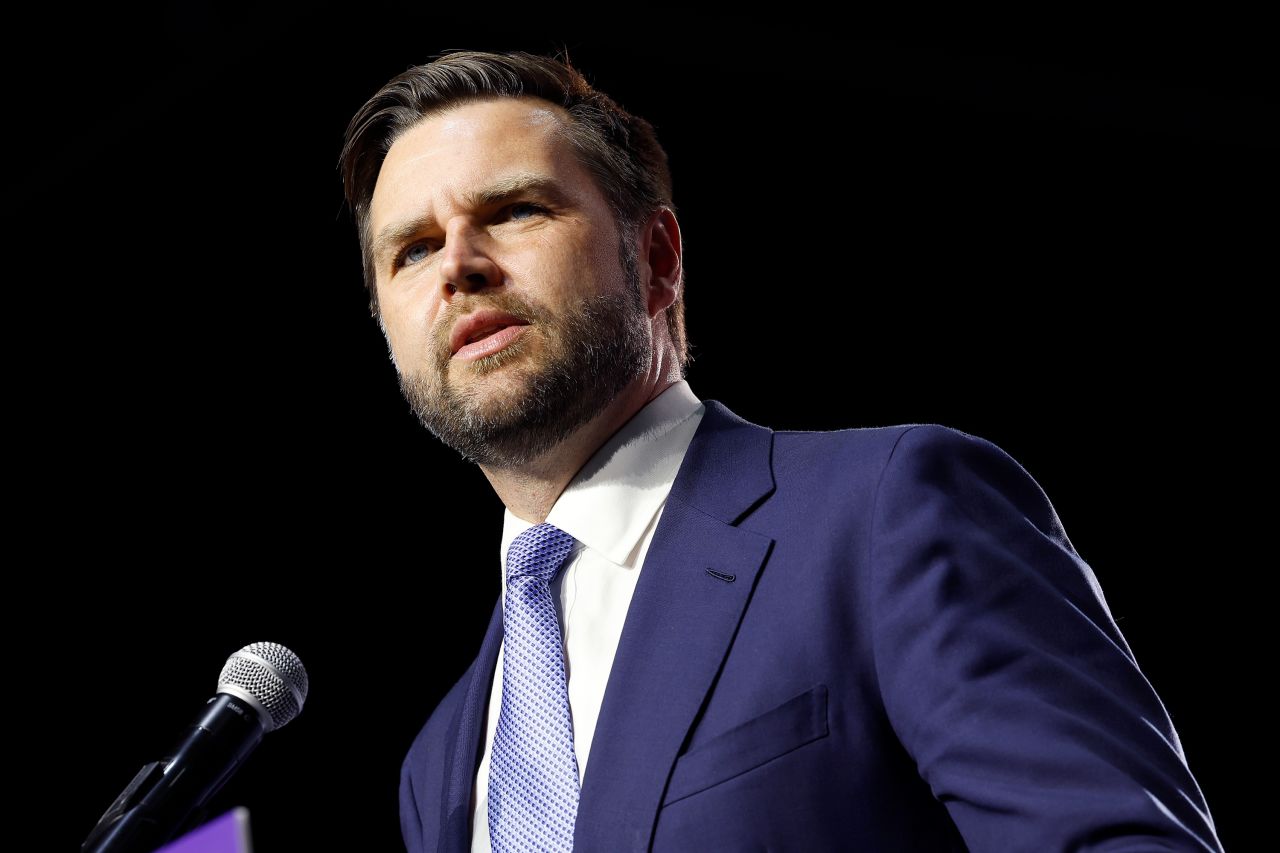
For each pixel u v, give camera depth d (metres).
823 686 4.28
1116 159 13.88
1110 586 15.49
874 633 4.27
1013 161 14.16
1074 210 14.37
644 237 5.78
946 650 4.07
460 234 5.24
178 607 16.11
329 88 14.08
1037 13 12.91
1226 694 15.20
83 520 16.17
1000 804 3.72
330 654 16.06
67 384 16.14
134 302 15.90
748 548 4.66
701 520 4.86
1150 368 14.90
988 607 4.15
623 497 5.12
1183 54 12.95
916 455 4.56
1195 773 15.31
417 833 5.53
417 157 5.54
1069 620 4.18
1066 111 13.62
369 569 16.22
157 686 16.08
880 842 4.14
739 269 15.03
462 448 5.34
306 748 15.72
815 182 14.61
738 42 13.38
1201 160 13.70
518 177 5.35
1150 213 14.23
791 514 4.70
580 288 5.22
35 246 15.45
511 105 5.65
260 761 15.53
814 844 4.10
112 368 16.14
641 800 4.24
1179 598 15.24
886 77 13.67
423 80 5.78
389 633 16.11
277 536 16.25
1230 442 14.86
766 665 4.35
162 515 16.23
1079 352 14.94
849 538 4.48
